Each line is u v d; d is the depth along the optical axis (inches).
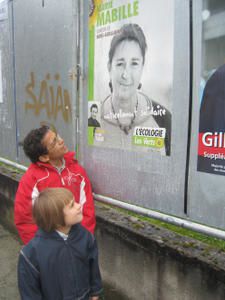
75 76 117.0
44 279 74.0
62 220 72.9
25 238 92.5
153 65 90.7
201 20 78.8
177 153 87.5
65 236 75.4
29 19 141.4
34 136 92.3
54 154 93.3
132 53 96.3
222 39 74.7
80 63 115.0
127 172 102.7
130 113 99.3
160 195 93.5
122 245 100.9
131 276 98.9
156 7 88.6
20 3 146.7
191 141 83.7
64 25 120.8
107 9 102.7
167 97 88.0
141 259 94.7
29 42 143.6
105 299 110.7
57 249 74.1
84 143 117.9
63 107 126.6
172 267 85.5
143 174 97.7
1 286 130.5
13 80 160.6
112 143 106.8
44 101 138.0
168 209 91.7
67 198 73.9
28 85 148.2
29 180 92.7
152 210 96.1
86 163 118.0
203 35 78.7
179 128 86.2
